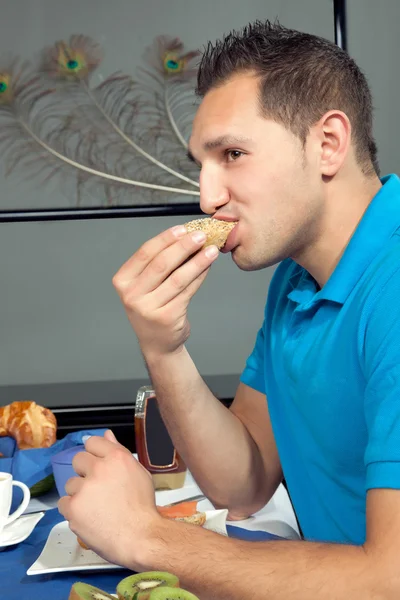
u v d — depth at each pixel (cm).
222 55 108
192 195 294
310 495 126
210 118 106
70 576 104
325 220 110
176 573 92
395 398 88
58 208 295
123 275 113
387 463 85
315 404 110
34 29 289
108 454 104
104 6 289
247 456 132
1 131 293
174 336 118
